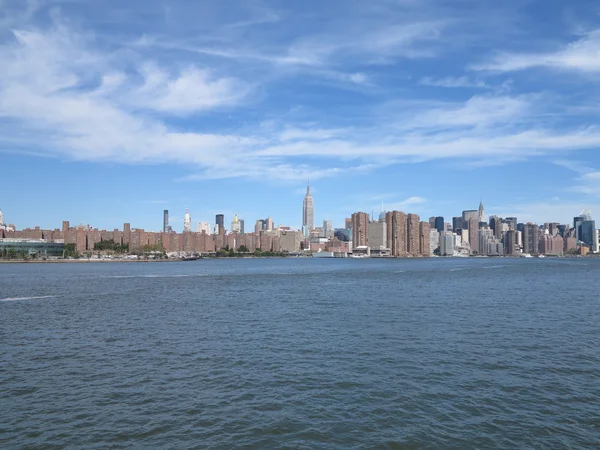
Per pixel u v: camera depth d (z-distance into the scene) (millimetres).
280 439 24344
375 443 23938
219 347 44438
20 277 157000
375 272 192500
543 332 51438
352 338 48344
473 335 49750
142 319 62125
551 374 35219
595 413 27641
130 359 40000
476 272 191375
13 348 44531
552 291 101938
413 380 33719
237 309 72125
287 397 30234
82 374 35469
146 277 157750
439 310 69625
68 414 27547
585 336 49219
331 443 23953
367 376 34688
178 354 41688
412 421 26547
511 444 23812
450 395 30609
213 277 157375
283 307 74500
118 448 23359
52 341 47750
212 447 23500
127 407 28609
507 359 39562
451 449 23359
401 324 56875
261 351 42656
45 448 23344
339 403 29203
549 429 25516
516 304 77188
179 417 27078
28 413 27719
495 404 29062
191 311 70062
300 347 44219
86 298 89250
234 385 32656
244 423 26250
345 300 84438
